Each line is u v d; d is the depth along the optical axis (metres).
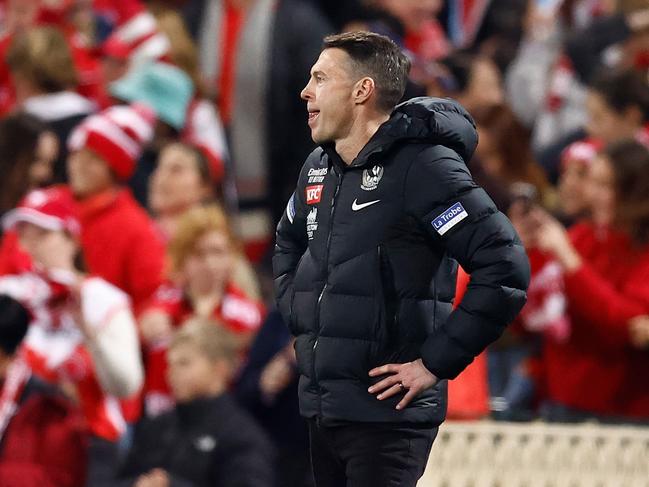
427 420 15.73
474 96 34.56
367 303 15.60
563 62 38.00
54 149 30.09
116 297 26.00
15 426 25.38
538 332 26.53
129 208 29.45
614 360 25.84
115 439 26.02
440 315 15.77
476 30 43.25
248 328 28.33
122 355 25.77
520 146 30.88
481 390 23.92
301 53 36.16
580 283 25.44
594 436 23.83
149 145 33.00
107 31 38.44
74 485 25.47
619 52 36.66
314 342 15.78
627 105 29.12
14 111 31.20
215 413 25.84
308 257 16.00
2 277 26.66
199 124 34.47
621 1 38.47
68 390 25.73
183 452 25.62
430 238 15.71
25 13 36.84
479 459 23.31
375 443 15.72
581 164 28.75
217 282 28.33
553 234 25.62
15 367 25.64
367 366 15.62
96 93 34.50
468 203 15.48
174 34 34.91
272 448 26.02
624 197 25.86
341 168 15.92
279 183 36.16
